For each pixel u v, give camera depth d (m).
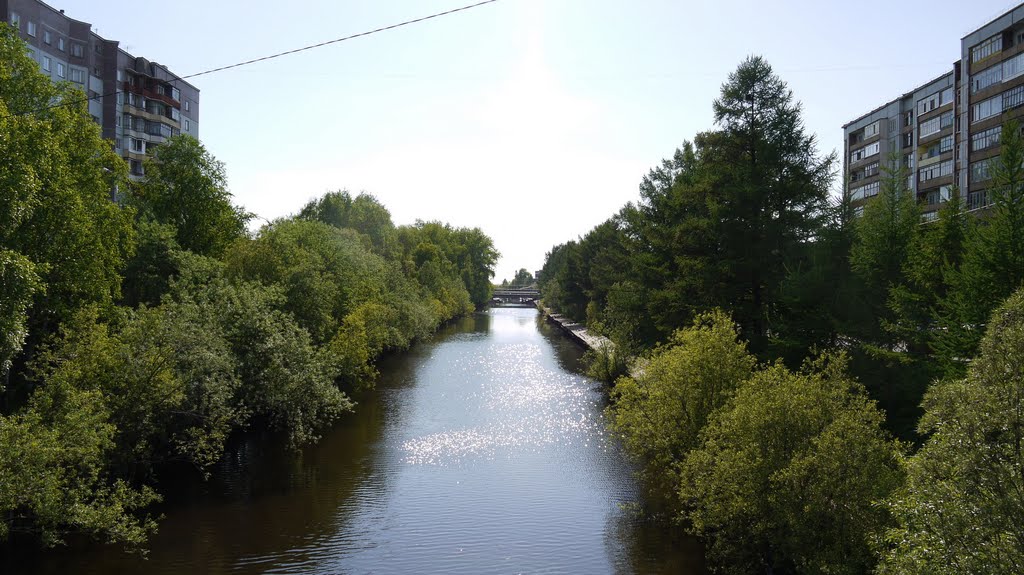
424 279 92.56
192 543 17.70
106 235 26.55
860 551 11.58
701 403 18.39
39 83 26.14
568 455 26.78
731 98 31.84
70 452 15.47
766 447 13.52
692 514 15.50
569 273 84.31
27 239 22.41
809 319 25.58
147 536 18.09
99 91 62.81
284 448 27.08
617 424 20.61
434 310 78.81
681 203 35.06
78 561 16.42
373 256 66.06
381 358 55.22
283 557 16.98
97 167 27.88
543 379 45.88
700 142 33.84
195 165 43.72
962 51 50.00
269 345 26.02
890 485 11.88
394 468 24.77
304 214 92.06
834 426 12.60
